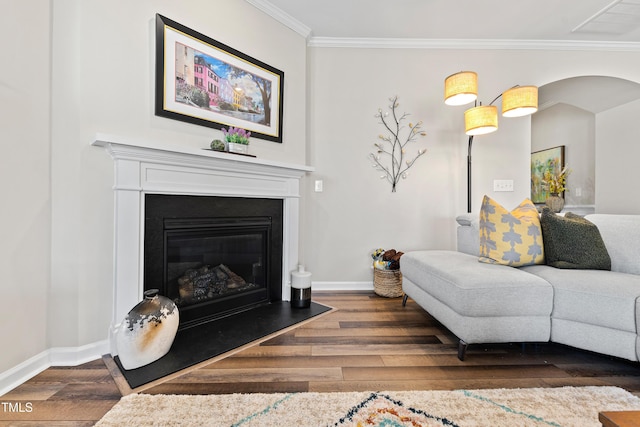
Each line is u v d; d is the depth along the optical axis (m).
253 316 2.10
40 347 1.39
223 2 2.07
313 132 2.84
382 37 2.80
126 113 1.60
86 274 1.48
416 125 2.88
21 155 1.31
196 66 1.91
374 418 1.06
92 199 1.49
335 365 1.45
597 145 3.33
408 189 2.89
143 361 1.40
